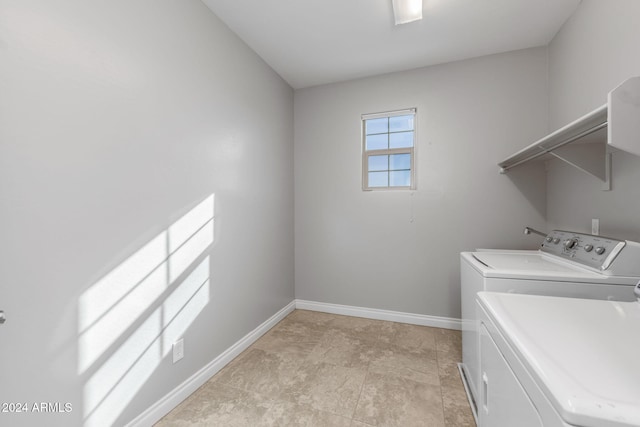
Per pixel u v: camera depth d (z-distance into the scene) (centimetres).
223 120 203
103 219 125
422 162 273
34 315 103
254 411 157
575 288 129
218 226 198
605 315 87
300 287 321
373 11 194
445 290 268
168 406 156
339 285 305
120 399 132
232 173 213
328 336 250
